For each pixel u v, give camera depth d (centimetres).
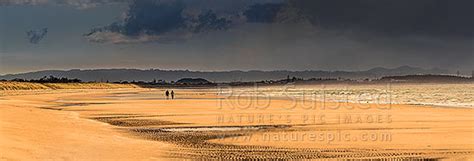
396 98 12325
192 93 19962
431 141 4203
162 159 3359
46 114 6125
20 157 2955
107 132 4778
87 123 5516
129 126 5672
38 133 3956
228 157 3469
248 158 3431
